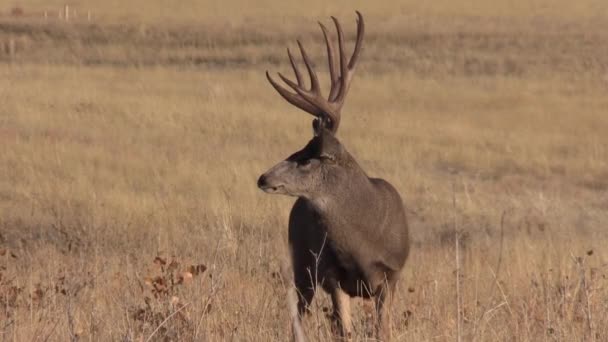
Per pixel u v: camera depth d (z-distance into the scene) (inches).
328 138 1125.7
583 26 7199.8
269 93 4709.6
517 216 2397.9
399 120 3870.6
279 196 2401.6
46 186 2432.3
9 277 1412.4
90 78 5132.9
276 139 3385.8
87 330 1067.3
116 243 1819.6
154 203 2266.2
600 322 1080.2
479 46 6122.1
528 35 6476.4
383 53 5989.2
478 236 2145.7
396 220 1165.7
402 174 2812.5
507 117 4069.9
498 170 3034.0
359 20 1253.1
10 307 1143.6
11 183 2487.7
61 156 2837.1
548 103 4426.7
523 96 4579.2
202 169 2731.3
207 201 2293.3
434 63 5659.5
